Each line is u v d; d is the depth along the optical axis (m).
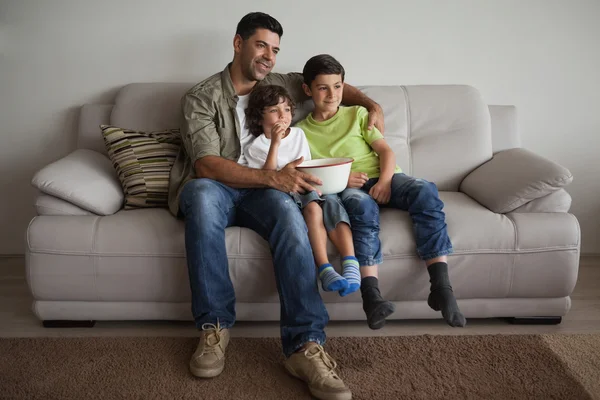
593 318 2.00
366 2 2.48
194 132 1.94
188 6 2.45
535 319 1.94
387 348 1.73
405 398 1.47
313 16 2.48
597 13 2.50
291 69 2.53
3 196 2.59
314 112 2.17
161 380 1.56
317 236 1.77
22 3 2.42
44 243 1.79
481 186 2.07
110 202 1.91
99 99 2.52
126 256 1.80
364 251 1.76
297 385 1.55
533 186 1.87
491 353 1.70
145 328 1.91
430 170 2.26
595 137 2.62
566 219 1.85
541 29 2.52
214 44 2.48
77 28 2.46
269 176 1.80
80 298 1.84
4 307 2.08
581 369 1.61
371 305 1.65
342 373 1.60
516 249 1.83
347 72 2.54
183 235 1.81
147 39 2.47
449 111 2.33
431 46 2.53
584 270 2.48
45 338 1.78
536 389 1.51
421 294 1.85
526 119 2.60
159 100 2.31
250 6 2.46
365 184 2.01
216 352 1.59
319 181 1.79
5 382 1.53
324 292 1.83
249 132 2.04
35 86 2.50
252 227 1.83
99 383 1.54
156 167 2.02
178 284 1.82
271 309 1.86
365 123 2.10
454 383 1.54
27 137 2.54
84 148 2.35
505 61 2.55
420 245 1.79
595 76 2.56
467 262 1.83
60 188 1.83
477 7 2.50
